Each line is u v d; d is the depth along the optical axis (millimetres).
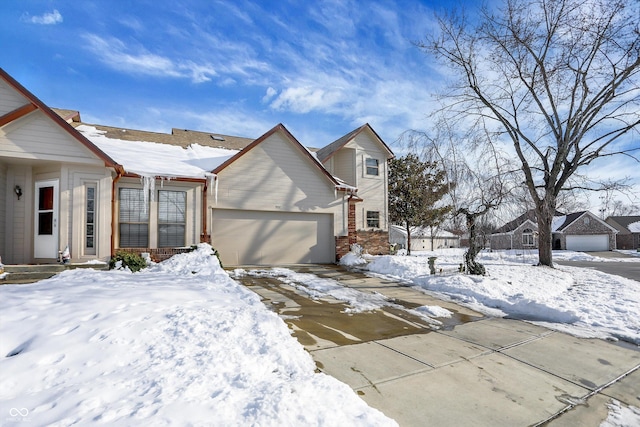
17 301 4355
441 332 5652
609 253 32125
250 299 5906
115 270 8156
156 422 2254
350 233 14758
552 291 8719
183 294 5449
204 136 17797
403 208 21844
